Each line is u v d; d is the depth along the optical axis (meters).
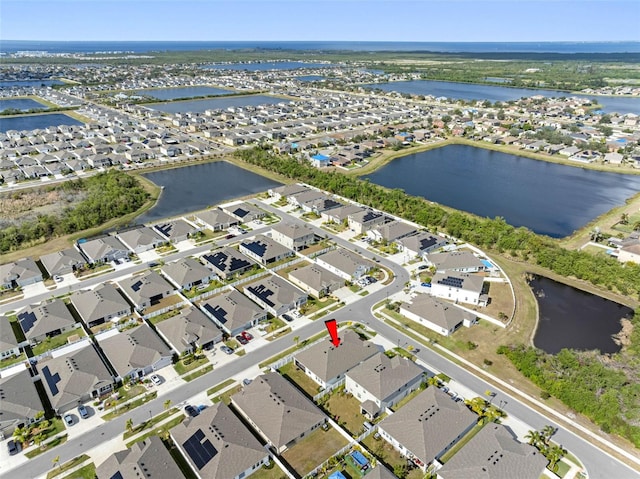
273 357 73.94
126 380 68.06
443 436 56.78
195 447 54.78
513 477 50.88
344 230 121.38
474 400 63.97
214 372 70.50
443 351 76.19
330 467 54.19
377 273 100.31
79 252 104.88
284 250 106.69
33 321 78.88
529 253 109.69
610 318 87.31
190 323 78.00
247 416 61.00
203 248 110.00
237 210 128.62
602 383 67.38
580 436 59.56
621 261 106.31
